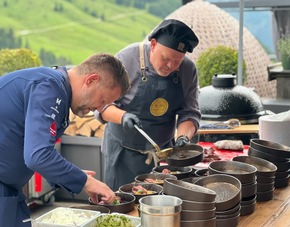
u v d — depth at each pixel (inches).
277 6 231.1
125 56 127.6
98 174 208.2
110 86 85.4
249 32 250.2
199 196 79.5
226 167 101.9
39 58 218.2
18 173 88.6
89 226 81.1
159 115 130.1
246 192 93.0
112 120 123.3
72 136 208.5
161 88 126.9
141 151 132.6
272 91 242.8
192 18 231.6
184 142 117.5
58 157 78.5
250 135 160.9
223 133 160.6
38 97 79.9
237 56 220.2
